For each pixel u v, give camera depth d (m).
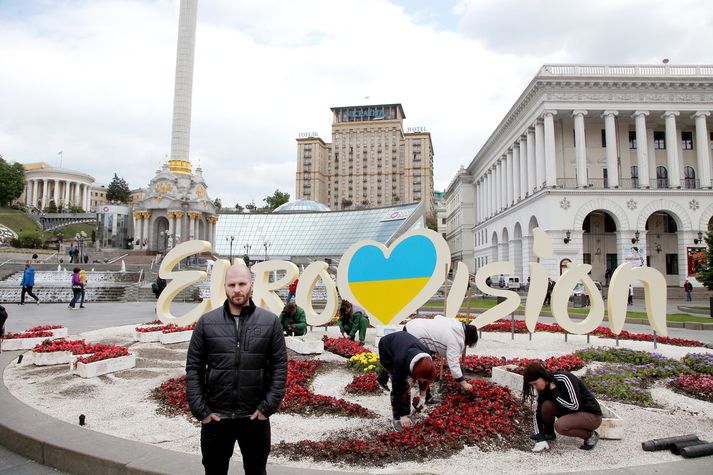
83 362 9.40
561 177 46.06
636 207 41.50
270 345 3.99
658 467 5.04
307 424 6.64
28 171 120.19
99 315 20.70
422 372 5.67
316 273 14.05
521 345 13.48
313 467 5.21
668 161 43.09
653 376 9.86
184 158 55.34
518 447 5.91
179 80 53.59
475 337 7.04
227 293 4.00
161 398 7.72
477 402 6.95
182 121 54.38
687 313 26.61
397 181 145.00
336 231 66.25
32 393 8.18
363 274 13.91
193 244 14.63
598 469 5.12
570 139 46.50
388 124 146.50
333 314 13.73
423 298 13.16
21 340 12.14
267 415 3.88
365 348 11.55
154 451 5.18
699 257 30.67
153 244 55.69
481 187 74.81
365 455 5.39
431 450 5.64
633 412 7.55
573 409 5.75
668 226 45.44
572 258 40.78
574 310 25.12
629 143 46.59
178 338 13.46
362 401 7.85
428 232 13.30
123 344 13.18
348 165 148.38
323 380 9.27
